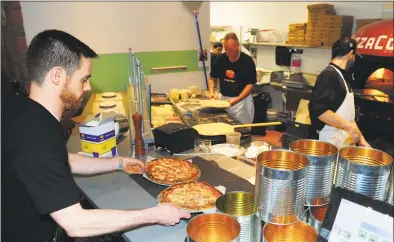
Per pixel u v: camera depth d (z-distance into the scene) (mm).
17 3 3062
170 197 1329
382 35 3100
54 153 1105
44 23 3227
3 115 1143
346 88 2260
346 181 981
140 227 1216
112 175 1663
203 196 1334
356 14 4387
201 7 4000
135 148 1933
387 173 953
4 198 1201
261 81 5328
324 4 4332
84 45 1224
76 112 3043
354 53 2275
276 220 941
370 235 764
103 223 1109
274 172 900
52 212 1074
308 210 1048
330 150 1121
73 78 1188
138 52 3742
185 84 4137
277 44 5262
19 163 1057
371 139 3238
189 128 1938
